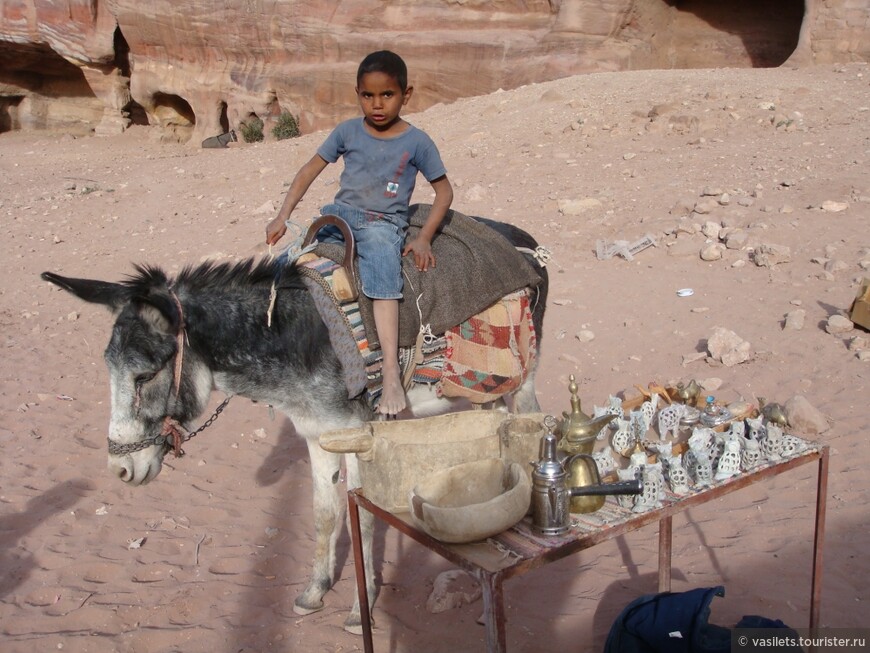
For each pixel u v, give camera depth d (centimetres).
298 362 373
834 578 418
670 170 1173
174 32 2745
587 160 1277
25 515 546
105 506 557
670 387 404
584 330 763
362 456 299
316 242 388
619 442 352
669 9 2270
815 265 834
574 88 1734
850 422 572
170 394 363
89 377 799
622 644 336
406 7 2303
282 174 1605
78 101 3253
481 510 260
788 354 682
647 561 448
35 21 2906
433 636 400
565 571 447
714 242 909
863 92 1461
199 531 522
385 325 368
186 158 2047
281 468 604
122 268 1139
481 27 2216
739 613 393
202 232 1271
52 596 456
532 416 311
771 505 490
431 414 425
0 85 3134
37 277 1134
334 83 2395
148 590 459
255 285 378
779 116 1325
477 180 1263
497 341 405
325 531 418
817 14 1852
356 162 384
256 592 452
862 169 1076
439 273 392
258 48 2595
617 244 930
